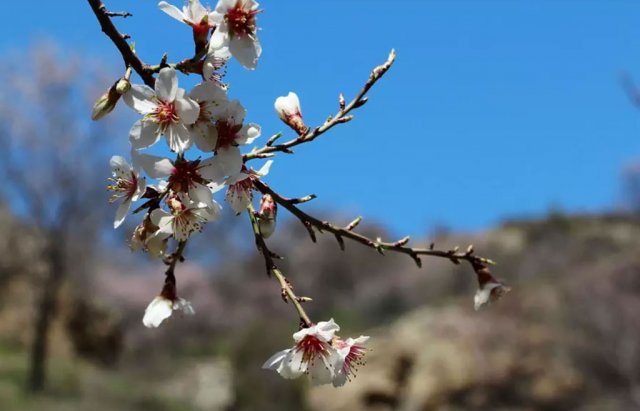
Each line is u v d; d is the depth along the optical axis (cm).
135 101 197
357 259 3728
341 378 217
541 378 1720
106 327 2670
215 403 2345
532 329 1864
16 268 2395
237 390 1914
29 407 1977
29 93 2322
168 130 198
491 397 1711
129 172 214
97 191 2359
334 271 3700
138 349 3088
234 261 3769
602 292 1931
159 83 197
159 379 2684
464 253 248
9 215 2434
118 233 2477
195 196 200
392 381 1761
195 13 205
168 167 200
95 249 2589
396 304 3328
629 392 1705
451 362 1758
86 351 2619
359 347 222
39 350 2231
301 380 1852
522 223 3397
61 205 2333
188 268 3528
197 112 196
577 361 1773
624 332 1791
